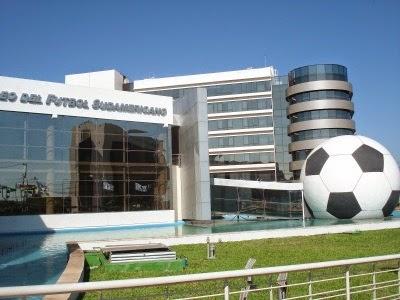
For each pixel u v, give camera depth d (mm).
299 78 56281
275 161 63562
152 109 28047
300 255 12016
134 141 27125
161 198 27625
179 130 30609
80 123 25359
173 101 32094
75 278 7539
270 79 65562
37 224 23344
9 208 22781
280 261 11000
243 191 26109
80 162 25125
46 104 24297
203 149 25859
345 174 22156
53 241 18016
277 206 25547
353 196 21969
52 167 24219
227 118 65938
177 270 9859
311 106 54562
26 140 23609
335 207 22516
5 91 23141
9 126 23203
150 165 27516
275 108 64750
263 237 16594
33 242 17688
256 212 25875
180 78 67438
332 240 15555
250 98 65625
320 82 54594
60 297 5902
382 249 13086
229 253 12664
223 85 66750
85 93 25672
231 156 65000
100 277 9070
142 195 27031
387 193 22312
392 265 9898
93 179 25422
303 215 24562
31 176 23562
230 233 16125
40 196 23703
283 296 5023
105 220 25469
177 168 29859
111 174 26078
